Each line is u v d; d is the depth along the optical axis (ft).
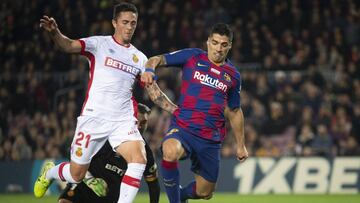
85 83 179.42
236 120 81.46
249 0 201.57
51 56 191.01
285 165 160.97
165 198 141.59
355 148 163.53
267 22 194.70
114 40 77.00
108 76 75.36
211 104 77.20
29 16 203.82
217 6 201.36
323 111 168.86
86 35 193.98
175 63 77.71
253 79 176.45
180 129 77.15
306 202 136.67
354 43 192.54
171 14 197.88
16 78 188.03
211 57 77.51
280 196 152.25
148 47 186.29
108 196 75.92
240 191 160.45
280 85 177.58
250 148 165.99
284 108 170.50
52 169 79.10
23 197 148.36
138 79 78.43
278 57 182.50
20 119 177.78
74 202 76.02
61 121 173.99
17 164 161.17
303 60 182.50
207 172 80.38
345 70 181.47
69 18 197.47
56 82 183.42
